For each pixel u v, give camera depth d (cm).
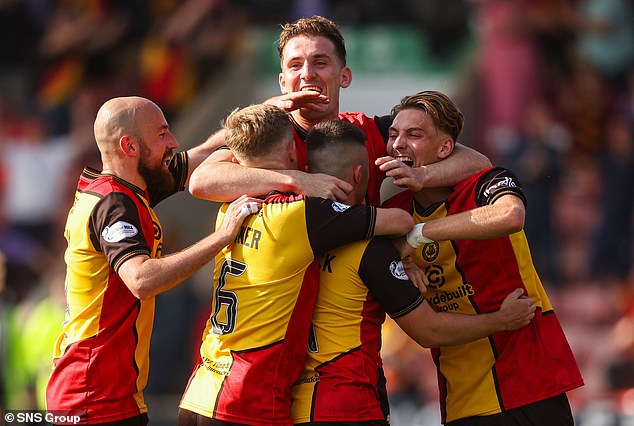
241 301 1562
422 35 4128
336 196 1565
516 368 1650
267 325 1541
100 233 1588
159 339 3512
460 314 1612
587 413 2844
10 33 4525
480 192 1616
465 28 4144
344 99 4034
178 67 4334
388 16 4181
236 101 4209
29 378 2919
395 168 1587
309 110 1759
